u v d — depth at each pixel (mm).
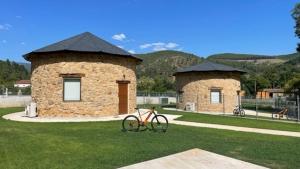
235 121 21375
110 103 22109
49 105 21203
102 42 23719
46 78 21453
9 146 10344
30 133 13102
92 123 17547
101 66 21797
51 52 21000
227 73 34656
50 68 21344
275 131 16297
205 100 34656
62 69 20984
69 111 20922
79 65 21125
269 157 9758
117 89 22609
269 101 46938
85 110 21141
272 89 77375
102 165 8320
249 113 33344
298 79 39719
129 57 23422
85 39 23125
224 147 11227
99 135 13148
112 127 15820
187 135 13781
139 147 10789
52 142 11219
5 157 8914
